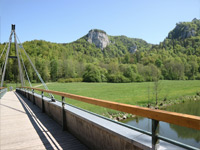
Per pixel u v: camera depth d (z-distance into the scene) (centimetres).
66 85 7688
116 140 241
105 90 5547
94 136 311
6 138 436
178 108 2548
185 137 934
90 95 4381
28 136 441
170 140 160
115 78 9800
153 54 17625
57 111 564
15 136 449
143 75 10219
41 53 13250
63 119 464
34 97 1092
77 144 362
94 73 10175
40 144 379
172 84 6838
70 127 436
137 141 194
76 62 12656
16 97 1705
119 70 10919
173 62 11406
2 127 546
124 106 215
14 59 8506
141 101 3247
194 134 968
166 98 3491
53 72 10750
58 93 498
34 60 9781
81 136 370
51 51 14100
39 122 589
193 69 11181
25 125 559
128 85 7319
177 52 17975
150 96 3856
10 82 7938
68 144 366
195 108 2514
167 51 17562
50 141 392
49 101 656
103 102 260
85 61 15338
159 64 11900
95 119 318
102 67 12119
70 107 470
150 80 10019
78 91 5431
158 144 174
